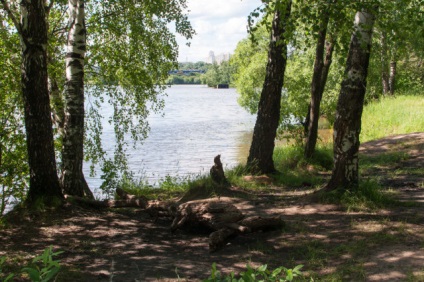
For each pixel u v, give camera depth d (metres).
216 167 10.35
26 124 8.41
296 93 22.05
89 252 6.58
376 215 7.62
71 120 9.41
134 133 13.84
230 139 30.03
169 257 6.38
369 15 8.09
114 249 6.71
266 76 12.34
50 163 8.52
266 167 12.38
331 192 8.52
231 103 68.44
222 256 6.38
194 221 7.32
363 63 8.31
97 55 12.65
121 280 5.53
